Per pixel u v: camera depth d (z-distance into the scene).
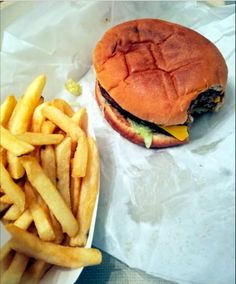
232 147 0.20
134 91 0.19
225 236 0.17
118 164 0.19
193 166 0.19
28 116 0.17
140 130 0.20
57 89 0.22
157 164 0.19
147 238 0.17
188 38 0.20
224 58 0.22
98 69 0.20
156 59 0.19
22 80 0.20
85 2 0.21
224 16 0.23
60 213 0.16
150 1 0.23
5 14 0.21
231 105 0.21
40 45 0.20
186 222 0.18
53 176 0.17
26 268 0.15
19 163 0.16
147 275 0.17
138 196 0.18
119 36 0.20
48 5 0.21
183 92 0.19
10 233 0.15
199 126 0.21
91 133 0.18
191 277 0.17
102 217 0.18
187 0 0.24
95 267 0.17
